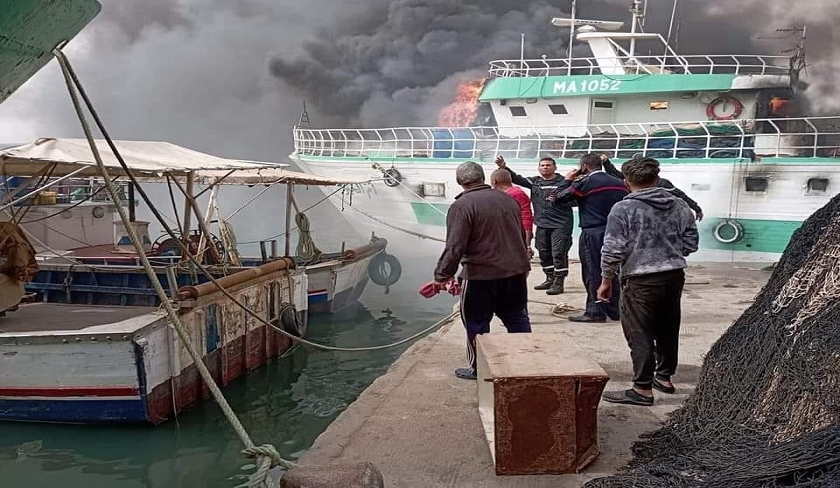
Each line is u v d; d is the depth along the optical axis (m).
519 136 15.50
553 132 15.20
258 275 8.20
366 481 2.44
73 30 3.16
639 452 3.13
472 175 4.23
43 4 2.77
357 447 3.32
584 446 2.96
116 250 11.62
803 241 3.42
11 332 6.12
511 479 2.91
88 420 6.08
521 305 4.35
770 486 2.22
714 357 3.56
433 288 4.20
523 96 15.20
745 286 8.20
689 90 14.26
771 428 2.87
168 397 6.37
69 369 5.96
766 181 12.95
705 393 3.38
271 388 7.62
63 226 11.73
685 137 13.31
